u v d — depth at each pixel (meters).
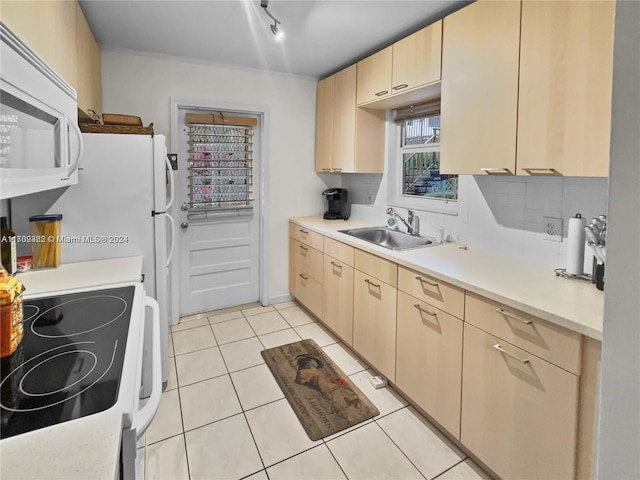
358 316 2.55
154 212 2.12
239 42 2.71
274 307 3.69
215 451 1.79
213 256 3.53
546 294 1.47
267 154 3.50
